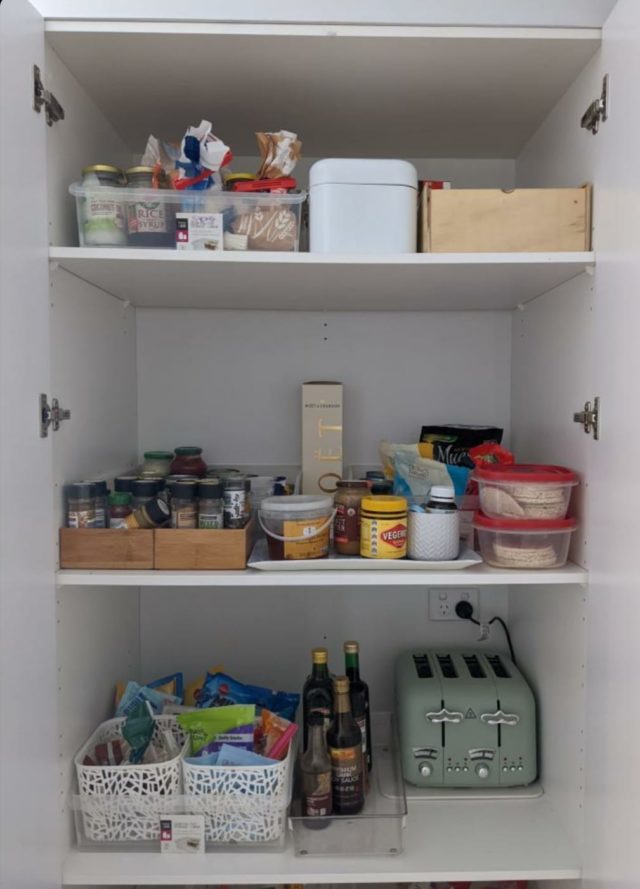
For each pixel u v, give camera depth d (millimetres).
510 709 1364
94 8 1042
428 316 1593
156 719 1296
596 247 1107
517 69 1170
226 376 1591
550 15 1068
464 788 1378
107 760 1211
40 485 1033
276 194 1138
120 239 1117
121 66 1155
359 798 1239
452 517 1175
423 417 1606
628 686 965
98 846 1175
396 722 1522
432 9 1059
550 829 1250
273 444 1599
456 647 1620
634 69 956
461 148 1526
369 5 1055
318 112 1341
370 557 1158
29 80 990
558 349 1288
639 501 928
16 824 935
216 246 1111
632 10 962
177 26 1054
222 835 1179
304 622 1612
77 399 1205
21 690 956
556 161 1309
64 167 1145
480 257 1109
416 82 1217
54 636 1089
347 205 1131
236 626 1612
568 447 1234
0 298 899
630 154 969
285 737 1225
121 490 1213
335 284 1288
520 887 1407
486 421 1605
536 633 1415
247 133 1442
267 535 1190
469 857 1175
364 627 1614
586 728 1138
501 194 1140
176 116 1361
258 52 1112
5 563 908
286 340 1589
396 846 1187
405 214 1141
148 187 1136
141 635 1610
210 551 1146
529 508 1157
